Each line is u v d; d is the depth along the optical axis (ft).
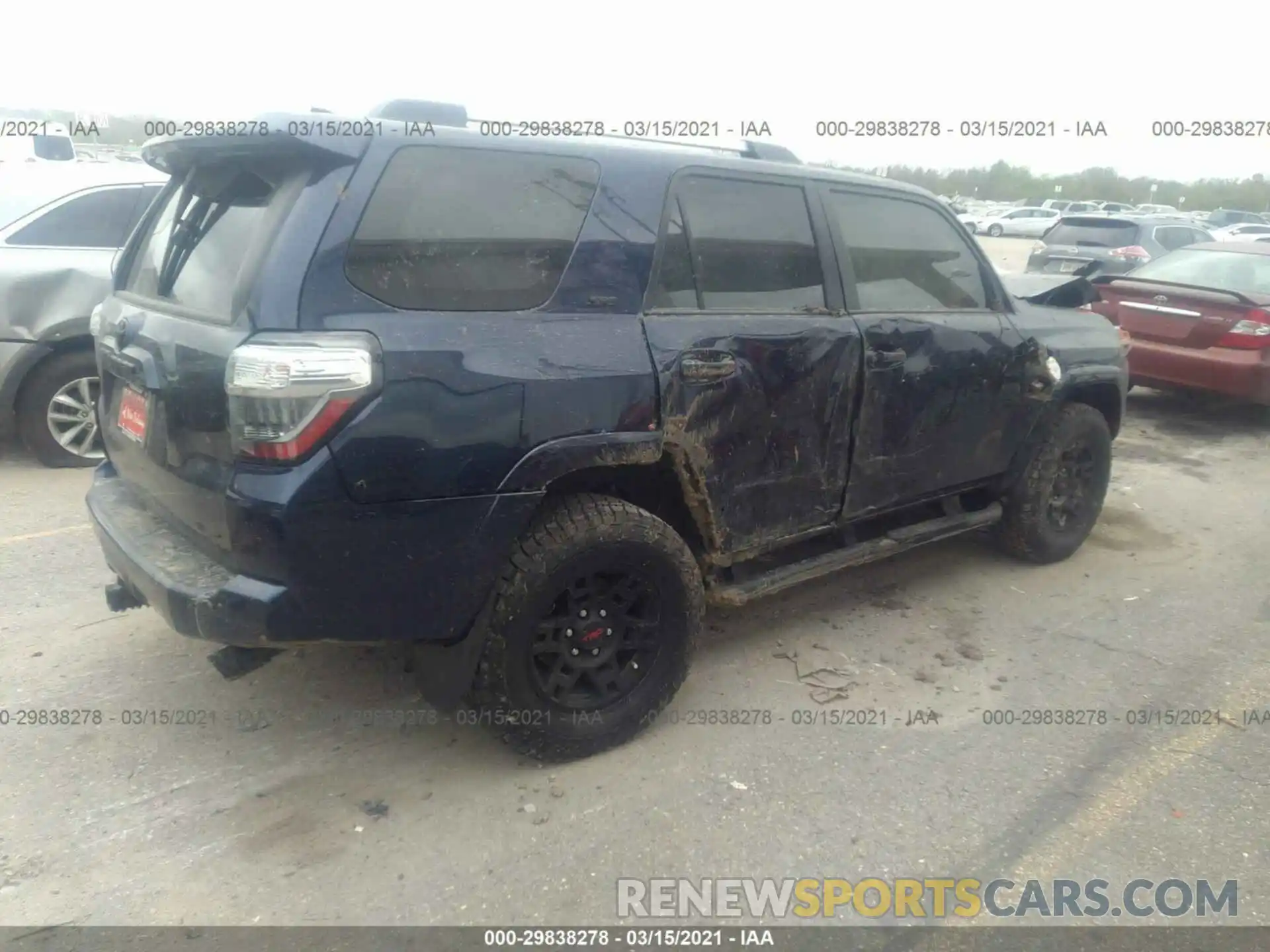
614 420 9.45
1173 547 17.26
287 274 8.02
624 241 9.83
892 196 12.91
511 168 9.23
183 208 10.30
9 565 14.48
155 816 9.14
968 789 9.96
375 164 8.43
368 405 8.06
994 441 14.26
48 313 18.39
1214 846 9.23
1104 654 13.04
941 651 12.95
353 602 8.43
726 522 10.93
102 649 12.14
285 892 8.25
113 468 11.54
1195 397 26.48
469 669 9.27
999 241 100.78
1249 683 12.35
